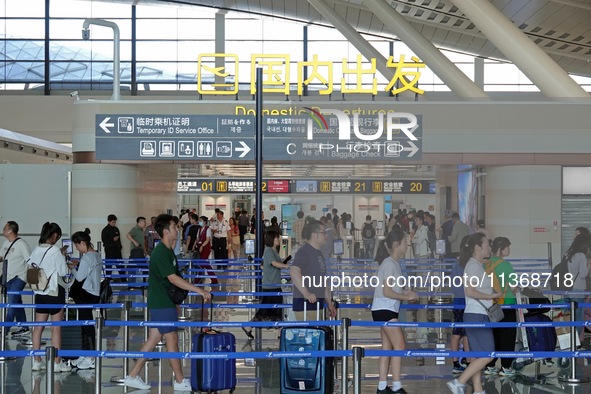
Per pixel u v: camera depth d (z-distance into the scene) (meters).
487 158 11.25
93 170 25.81
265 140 19.38
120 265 21.22
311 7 46.16
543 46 43.84
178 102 24.56
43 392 10.33
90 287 12.45
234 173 36.38
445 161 10.61
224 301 21.88
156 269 10.30
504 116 11.65
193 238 27.31
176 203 34.09
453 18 40.09
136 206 26.38
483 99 11.55
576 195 11.80
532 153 11.88
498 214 11.20
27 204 25.92
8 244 14.77
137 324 9.89
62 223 25.91
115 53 26.75
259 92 19.11
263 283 15.46
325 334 9.62
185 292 10.33
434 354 8.37
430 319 17.05
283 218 9.98
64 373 11.73
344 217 9.86
